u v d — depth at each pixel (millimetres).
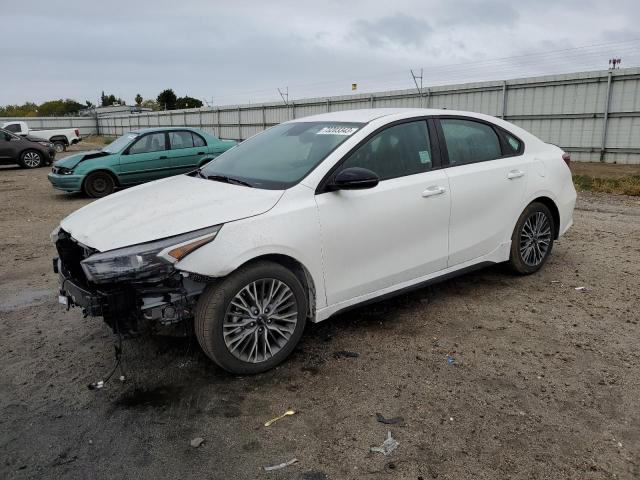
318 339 3930
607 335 3910
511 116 19078
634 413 2943
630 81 15875
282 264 3566
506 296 4699
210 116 35844
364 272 3828
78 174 11250
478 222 4523
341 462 2592
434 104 21375
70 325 4309
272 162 4039
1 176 17375
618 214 8555
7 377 3490
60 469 2588
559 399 3088
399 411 3000
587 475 2471
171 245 3068
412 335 3963
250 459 2631
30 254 6715
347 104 24875
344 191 3670
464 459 2592
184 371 3510
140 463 2621
